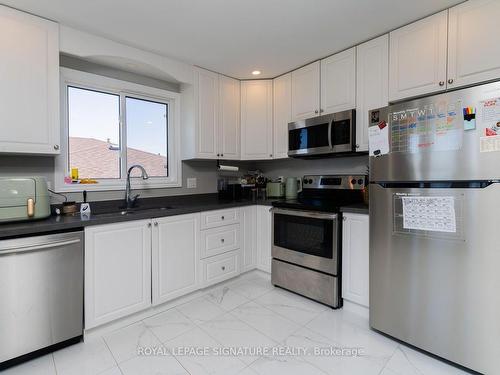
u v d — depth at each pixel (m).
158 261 2.24
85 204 2.20
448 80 1.88
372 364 1.65
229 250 2.81
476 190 1.48
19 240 1.59
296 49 2.49
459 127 1.52
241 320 2.17
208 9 1.87
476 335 1.51
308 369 1.61
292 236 2.62
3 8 1.78
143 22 2.02
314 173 3.22
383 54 2.23
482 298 1.48
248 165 3.82
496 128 1.41
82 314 1.86
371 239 1.95
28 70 1.87
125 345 1.85
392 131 1.80
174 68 2.68
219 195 3.44
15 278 1.60
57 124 2.01
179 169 3.06
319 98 2.71
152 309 2.25
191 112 2.88
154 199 2.86
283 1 1.79
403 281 1.79
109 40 2.26
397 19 2.02
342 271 2.30
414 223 1.71
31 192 1.77
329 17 1.98
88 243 1.86
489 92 1.43
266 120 3.21
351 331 2.00
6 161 2.02
